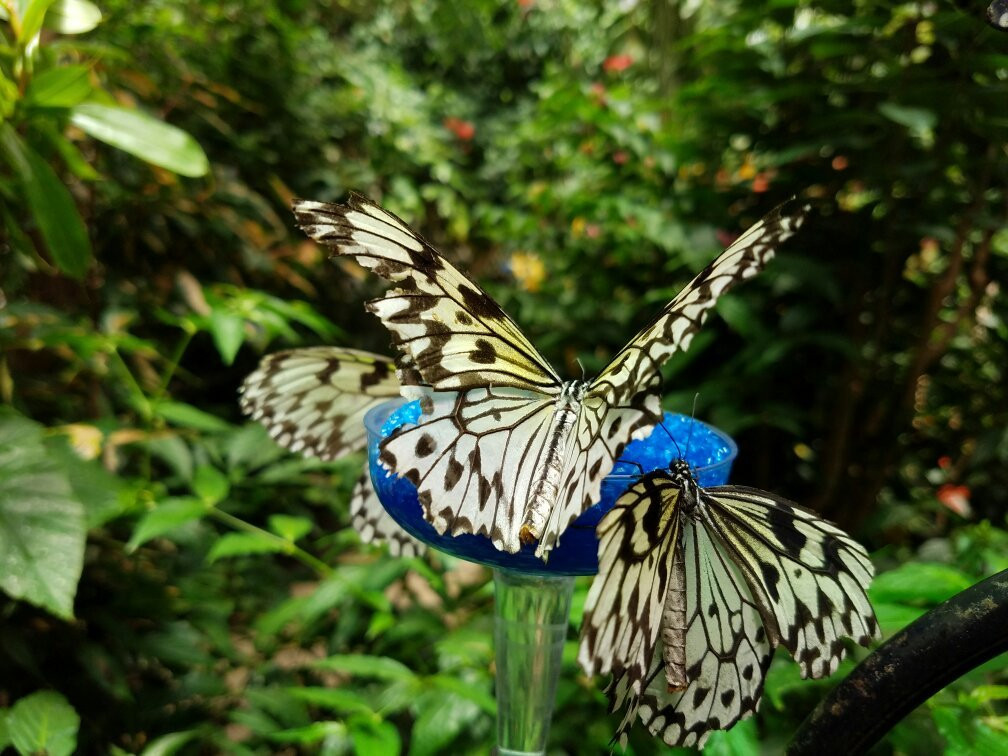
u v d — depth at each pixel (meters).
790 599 0.19
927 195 0.47
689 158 0.57
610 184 0.65
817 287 0.46
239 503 0.48
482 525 0.18
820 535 0.20
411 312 0.19
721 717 0.19
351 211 0.18
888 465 0.52
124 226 0.58
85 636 0.40
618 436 0.17
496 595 0.24
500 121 1.38
